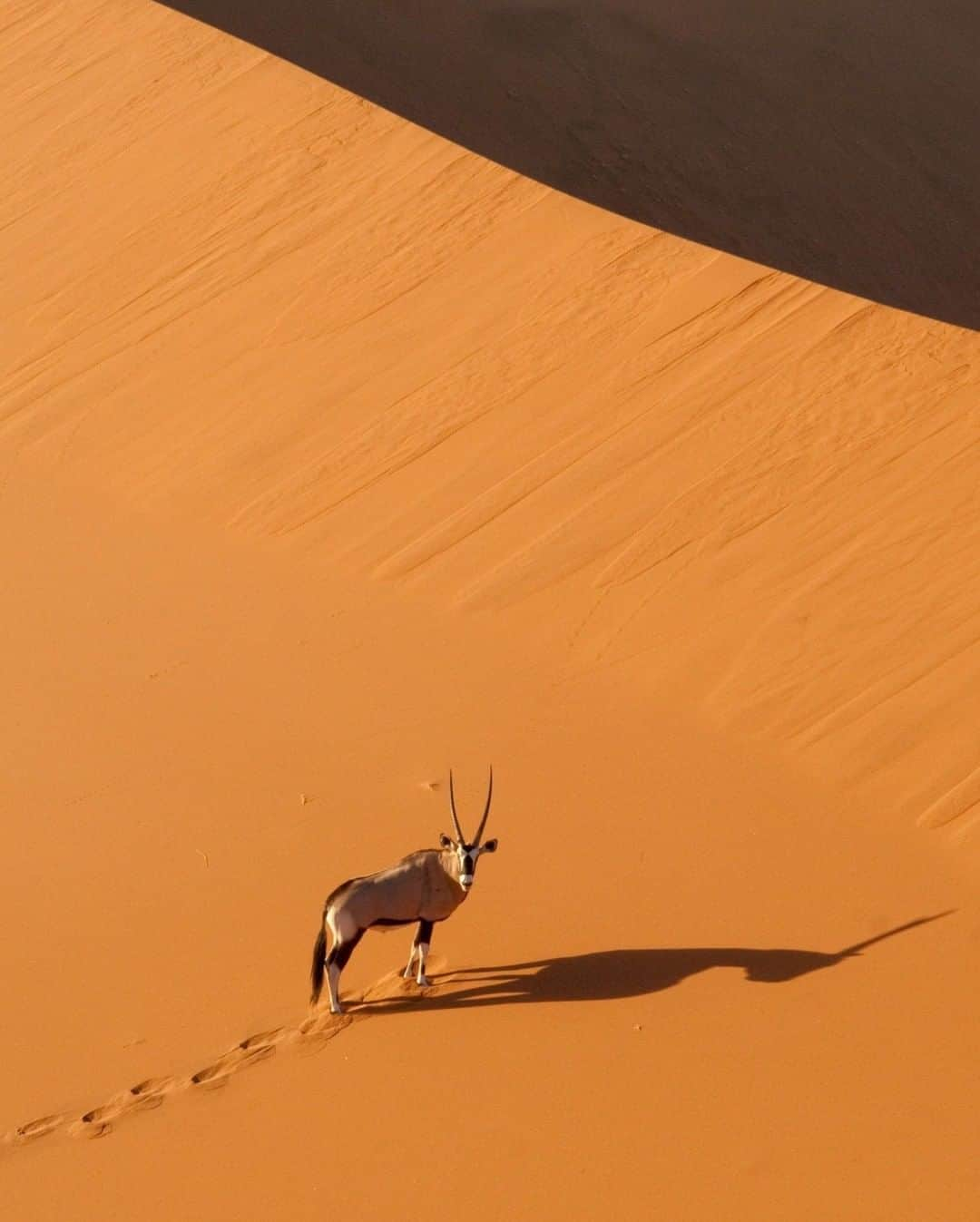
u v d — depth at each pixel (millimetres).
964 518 12789
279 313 17203
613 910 9555
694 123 30422
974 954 8914
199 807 10938
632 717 11680
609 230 17047
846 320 15086
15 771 11625
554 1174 7496
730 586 12766
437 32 31750
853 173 30172
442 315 16547
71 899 10070
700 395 14703
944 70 35250
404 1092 8109
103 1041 8703
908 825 10305
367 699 12141
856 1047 8203
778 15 35812
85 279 18469
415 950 8977
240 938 9477
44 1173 7801
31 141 20938
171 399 16562
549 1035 8430
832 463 13648
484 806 10680
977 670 11422
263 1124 8000
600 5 34438
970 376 14156
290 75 20750
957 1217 7074
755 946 9117
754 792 10719
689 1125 7738
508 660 12477
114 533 14992
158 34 22188
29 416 16906
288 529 14648
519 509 14086
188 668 12805
